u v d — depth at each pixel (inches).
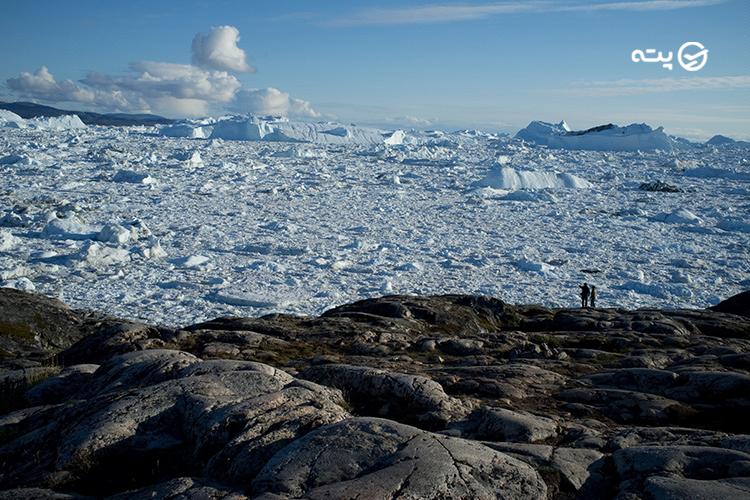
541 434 152.1
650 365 244.2
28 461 133.9
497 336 319.3
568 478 121.6
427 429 161.8
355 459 111.7
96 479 120.8
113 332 278.7
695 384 196.5
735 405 180.2
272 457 114.7
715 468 119.9
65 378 197.6
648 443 143.4
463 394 199.3
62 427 142.6
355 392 185.6
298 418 133.2
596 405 187.0
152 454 128.2
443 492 102.3
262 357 264.8
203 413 134.0
